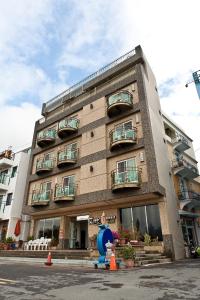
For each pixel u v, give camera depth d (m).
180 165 20.22
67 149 22.16
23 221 25.78
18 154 28.92
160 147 18.58
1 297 4.93
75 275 7.99
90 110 22.27
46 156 25.27
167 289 5.41
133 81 19.80
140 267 10.09
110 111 19.42
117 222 17.06
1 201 27.25
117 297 4.79
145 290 5.35
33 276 7.87
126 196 16.08
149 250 14.29
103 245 10.53
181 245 16.31
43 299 4.73
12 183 27.31
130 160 17.39
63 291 5.42
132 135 17.58
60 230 20.92
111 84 22.20
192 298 4.56
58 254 14.71
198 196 20.78
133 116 18.66
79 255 13.70
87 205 18.67
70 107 25.00
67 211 21.16
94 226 18.36
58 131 23.02
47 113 28.25
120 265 9.98
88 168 19.62
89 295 5.00
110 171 18.25
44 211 21.91
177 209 18.20
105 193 17.33
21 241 23.38
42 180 24.22
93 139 20.50
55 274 8.30
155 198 16.08
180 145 22.14
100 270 9.36
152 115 18.84
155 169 15.55
